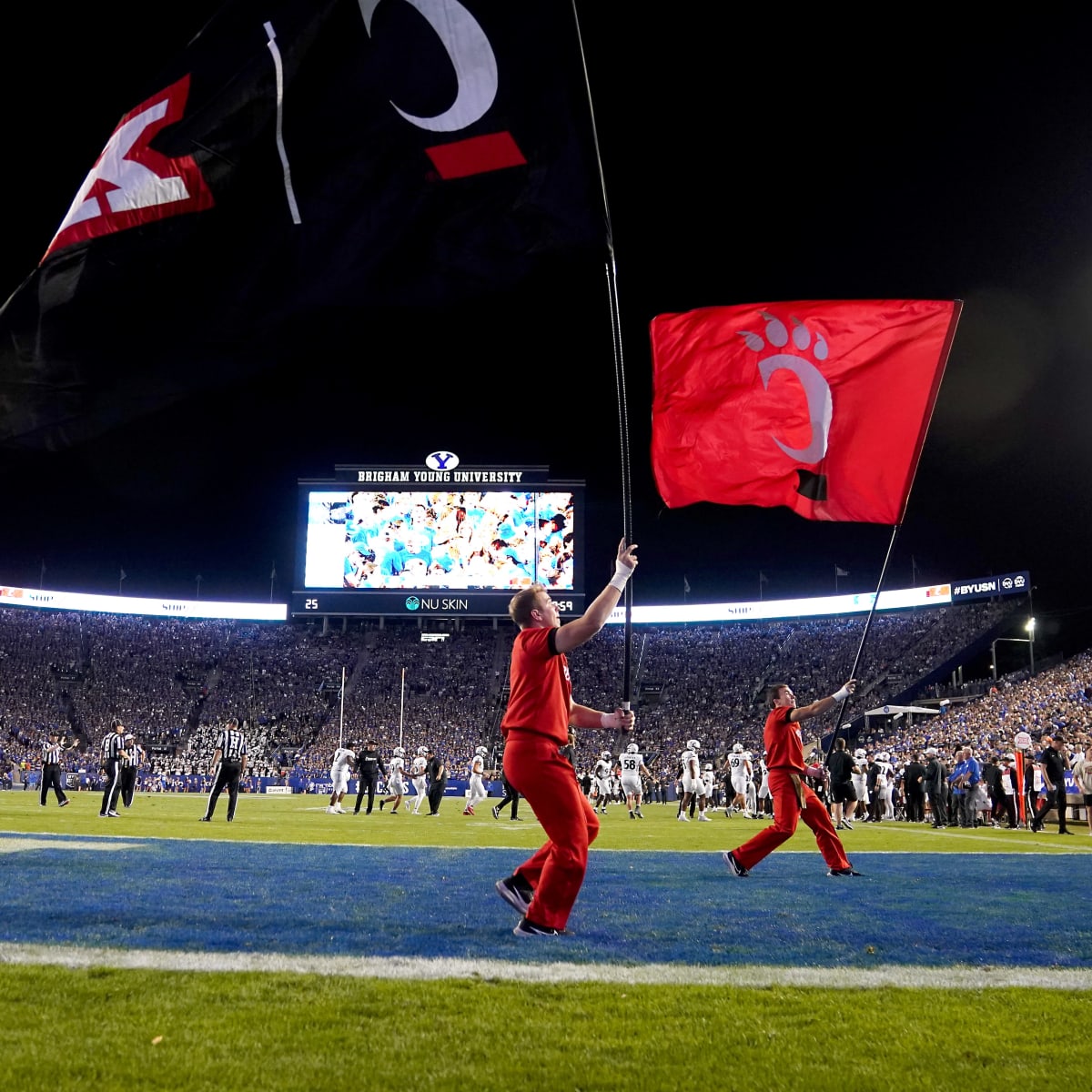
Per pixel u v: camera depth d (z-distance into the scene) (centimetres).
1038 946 462
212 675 5703
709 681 5634
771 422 751
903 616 5584
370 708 5416
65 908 525
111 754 1806
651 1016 319
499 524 4650
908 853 1114
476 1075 258
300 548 4669
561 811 463
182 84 502
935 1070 268
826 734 5066
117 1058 265
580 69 521
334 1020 307
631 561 483
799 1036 298
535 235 512
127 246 492
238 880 682
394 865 817
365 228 500
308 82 503
